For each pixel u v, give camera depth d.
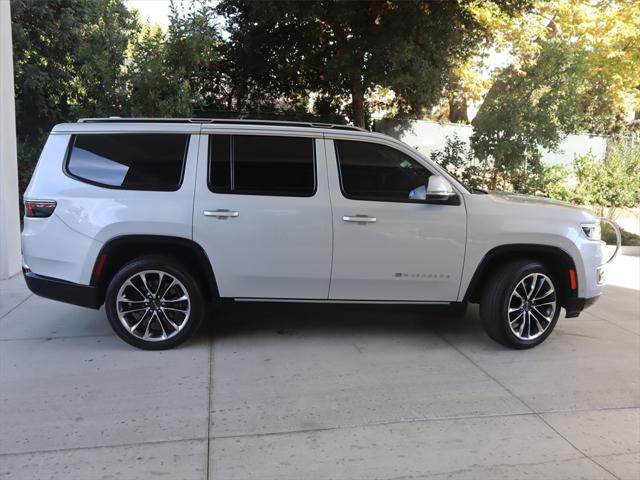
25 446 3.19
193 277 4.65
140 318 4.66
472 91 15.20
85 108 9.24
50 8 10.13
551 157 12.51
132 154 4.61
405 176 4.85
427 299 4.88
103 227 4.46
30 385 3.98
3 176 6.88
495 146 10.41
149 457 3.11
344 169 4.75
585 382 4.30
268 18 9.07
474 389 4.11
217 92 11.81
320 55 11.13
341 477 2.97
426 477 2.98
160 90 8.88
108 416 3.56
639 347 5.18
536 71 10.50
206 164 4.61
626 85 16.67
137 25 9.34
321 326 5.47
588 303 5.05
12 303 6.00
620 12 15.73
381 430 3.47
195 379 4.14
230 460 3.10
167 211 4.51
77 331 5.15
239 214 4.57
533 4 10.73
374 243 4.70
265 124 4.85
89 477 2.91
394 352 4.84
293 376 4.25
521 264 4.86
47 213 4.52
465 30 10.59
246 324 5.46
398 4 9.39
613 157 12.14
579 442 3.39
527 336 4.97
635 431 3.55
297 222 4.62
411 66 9.80
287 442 3.30
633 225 12.66
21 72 9.76
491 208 4.84
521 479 2.99
